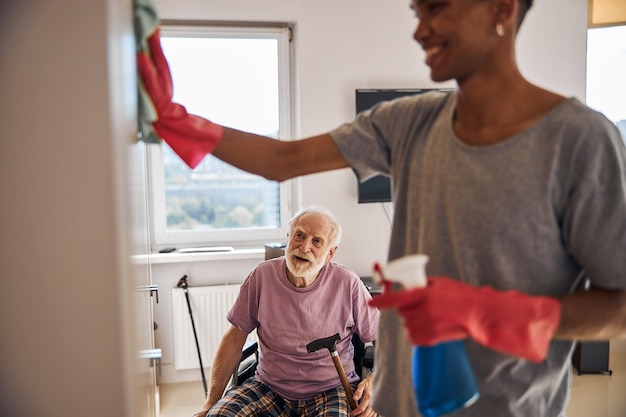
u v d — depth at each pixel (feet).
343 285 7.10
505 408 3.19
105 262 2.56
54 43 2.44
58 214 2.52
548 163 2.89
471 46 2.94
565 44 12.92
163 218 12.41
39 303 2.55
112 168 2.52
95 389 2.62
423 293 2.66
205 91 12.41
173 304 11.76
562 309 2.87
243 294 7.24
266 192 12.84
